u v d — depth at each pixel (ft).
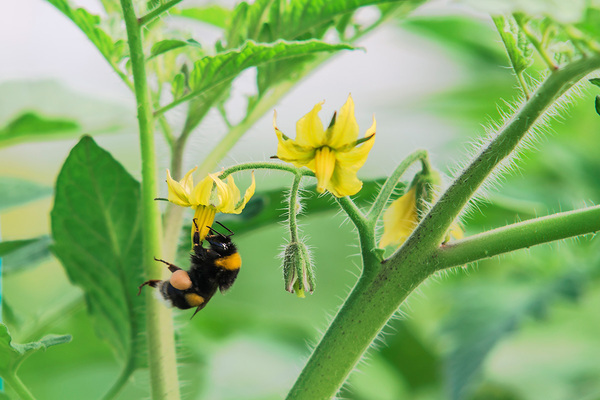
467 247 0.92
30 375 1.28
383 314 0.92
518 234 0.92
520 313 1.24
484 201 1.13
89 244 1.00
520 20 0.90
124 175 0.99
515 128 0.91
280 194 1.09
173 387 0.96
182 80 0.96
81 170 0.98
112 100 1.20
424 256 0.92
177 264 1.06
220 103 1.04
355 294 0.93
